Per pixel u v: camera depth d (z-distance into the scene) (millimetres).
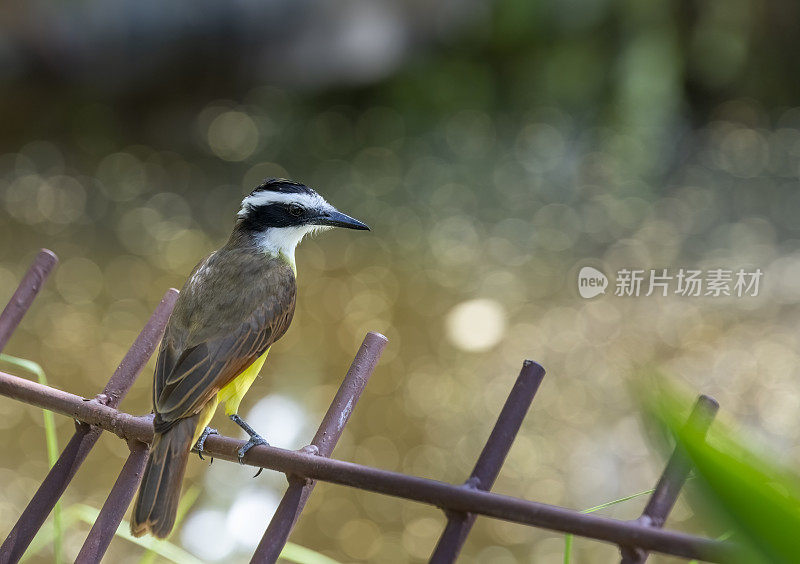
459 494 2945
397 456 10266
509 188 16938
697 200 16109
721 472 1135
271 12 18953
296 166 18312
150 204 17094
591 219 15852
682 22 17984
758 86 18297
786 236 14781
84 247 15453
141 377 11367
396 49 19453
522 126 18391
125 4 18484
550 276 14031
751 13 17938
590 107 18219
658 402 1173
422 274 14234
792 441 9812
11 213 16562
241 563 8039
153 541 4883
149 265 14961
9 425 10703
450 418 10797
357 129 18969
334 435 3576
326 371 11547
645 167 17062
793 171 16609
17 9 18078
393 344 12281
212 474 9055
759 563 1132
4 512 9344
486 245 15148
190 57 18891
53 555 8812
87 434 4141
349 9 19125
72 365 11883
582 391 11156
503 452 3115
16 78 18406
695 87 18266
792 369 11078
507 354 11984
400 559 8961
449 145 18266
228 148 18672
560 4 18625
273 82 19562
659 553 2652
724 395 10688
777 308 12562
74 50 18531
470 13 19156
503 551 9000
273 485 8945
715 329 12062
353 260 14641
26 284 4617
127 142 18984
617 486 9758
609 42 18453
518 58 19234
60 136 18984
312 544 9141
